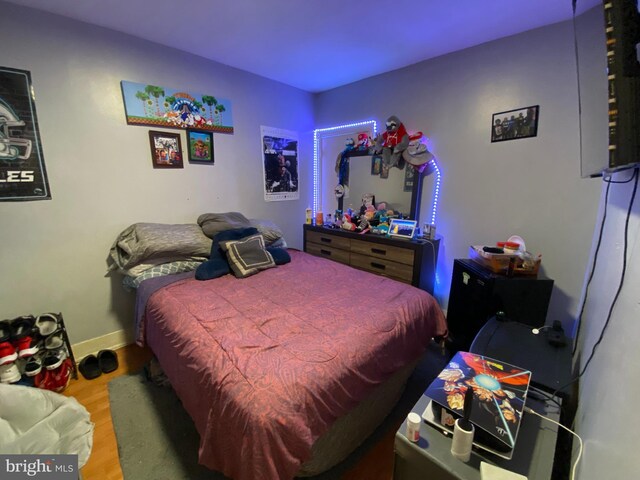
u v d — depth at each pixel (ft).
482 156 7.57
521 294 5.94
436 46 7.39
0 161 5.56
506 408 2.84
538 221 6.89
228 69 8.68
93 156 6.61
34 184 5.97
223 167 8.99
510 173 7.17
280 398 3.15
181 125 7.86
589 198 6.16
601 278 4.25
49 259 6.33
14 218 5.84
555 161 6.50
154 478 4.09
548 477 2.52
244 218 8.91
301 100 11.00
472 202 7.91
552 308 6.88
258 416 2.97
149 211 7.64
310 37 6.92
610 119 2.12
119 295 7.39
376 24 6.33
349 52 7.77
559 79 6.25
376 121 9.76
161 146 7.59
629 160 2.02
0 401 4.40
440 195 8.51
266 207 10.48
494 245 7.66
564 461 3.51
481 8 5.71
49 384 5.58
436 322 5.95
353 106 10.34
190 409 4.02
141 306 6.04
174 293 5.82
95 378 6.21
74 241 6.59
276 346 4.01
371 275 7.05
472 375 3.30
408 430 2.82
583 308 5.28
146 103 7.20
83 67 6.27
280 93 10.22
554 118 6.40
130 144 7.11
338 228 10.09
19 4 5.47
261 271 7.23
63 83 6.07
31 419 4.50
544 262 6.91
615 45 2.06
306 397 3.28
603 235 4.88
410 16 6.01
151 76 7.21
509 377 3.27
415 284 7.98
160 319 5.24
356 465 4.36
